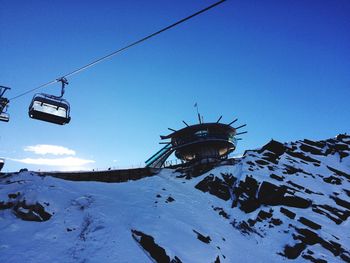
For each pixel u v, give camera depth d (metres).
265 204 28.86
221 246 21.84
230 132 49.44
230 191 33.09
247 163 37.03
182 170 43.09
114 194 28.25
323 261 20.75
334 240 23.05
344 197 31.12
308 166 39.62
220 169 38.62
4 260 14.28
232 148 50.97
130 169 40.88
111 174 38.91
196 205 30.03
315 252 21.67
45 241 16.97
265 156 39.12
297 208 28.19
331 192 32.12
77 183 29.80
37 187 23.67
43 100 11.95
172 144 50.97
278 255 22.23
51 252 15.84
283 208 27.45
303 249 22.20
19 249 15.62
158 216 22.84
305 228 24.12
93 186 30.14
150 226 19.94
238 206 29.97
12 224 18.66
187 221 24.27
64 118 12.37
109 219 20.28
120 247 16.61
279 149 40.62
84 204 22.84
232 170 37.06
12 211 20.69
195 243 19.58
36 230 18.27
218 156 47.69
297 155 43.09
